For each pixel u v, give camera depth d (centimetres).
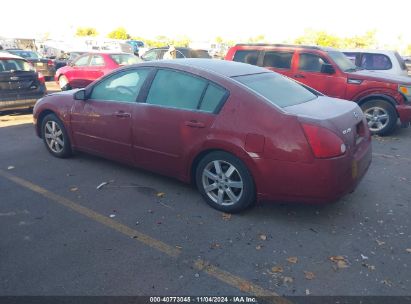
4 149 618
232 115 376
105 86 493
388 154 638
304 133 345
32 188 458
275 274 300
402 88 735
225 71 418
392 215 404
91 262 312
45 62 1669
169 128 419
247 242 345
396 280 295
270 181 362
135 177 496
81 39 3291
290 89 434
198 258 320
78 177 495
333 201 358
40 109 572
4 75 839
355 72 801
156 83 442
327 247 339
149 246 336
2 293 273
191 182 429
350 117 387
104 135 491
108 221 381
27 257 317
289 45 876
